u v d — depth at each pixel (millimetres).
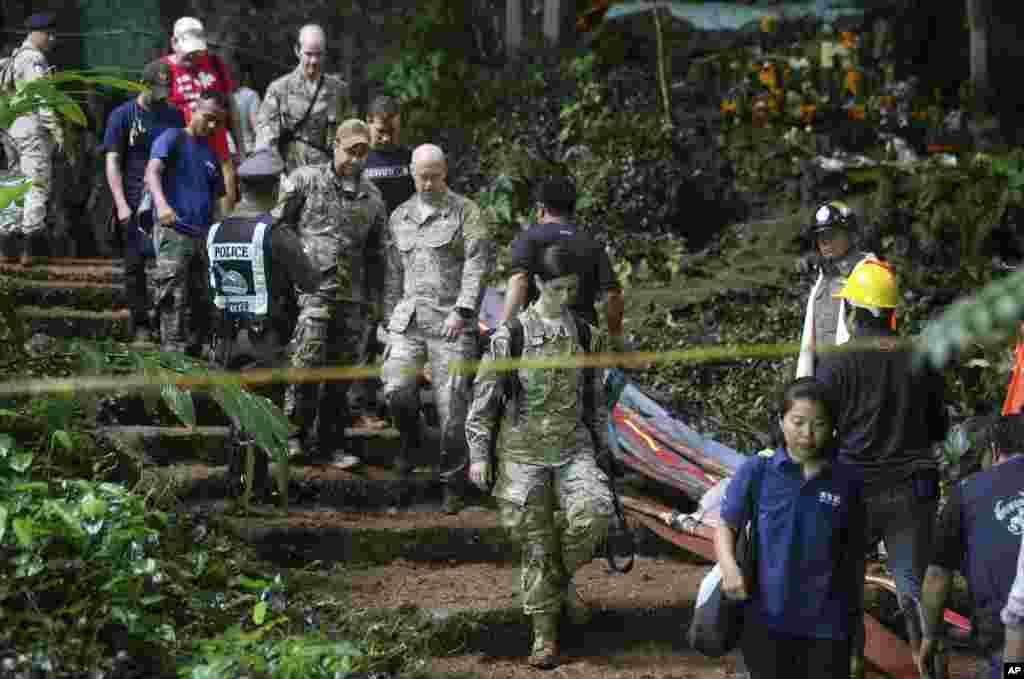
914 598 7180
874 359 7250
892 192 15156
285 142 11180
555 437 7566
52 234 13672
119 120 11000
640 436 10227
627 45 18469
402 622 7605
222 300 8727
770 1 19109
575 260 8555
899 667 7715
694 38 18078
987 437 6574
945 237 14648
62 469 7371
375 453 9891
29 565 6246
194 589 7059
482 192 15641
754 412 11719
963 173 15188
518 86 17672
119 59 17516
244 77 15008
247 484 8031
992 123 17531
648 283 14328
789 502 6004
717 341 12797
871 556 9133
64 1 17516
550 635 7664
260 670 6281
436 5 19469
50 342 9031
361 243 9672
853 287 7449
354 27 19344
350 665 6582
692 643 6387
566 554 7582
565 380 7570
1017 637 5660
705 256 14773
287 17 19078
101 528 6559
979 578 6066
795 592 5988
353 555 8602
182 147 10273
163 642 6414
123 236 10992
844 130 17109
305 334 9234
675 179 15586
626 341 12734
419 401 9477
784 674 6090
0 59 13273
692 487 9500
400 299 9641
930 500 7219
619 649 8047
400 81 18141
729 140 16656
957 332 2361
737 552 6145
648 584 8672
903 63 19172
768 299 13773
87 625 6277
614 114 17109
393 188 10688
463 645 7703
